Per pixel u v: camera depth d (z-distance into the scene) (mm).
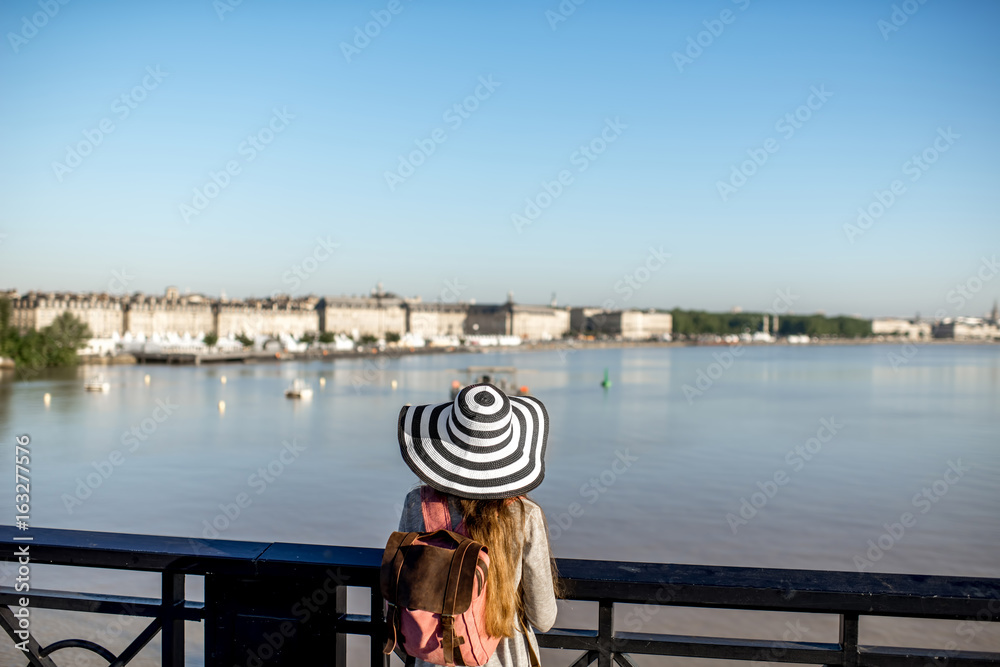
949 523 33250
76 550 4352
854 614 3812
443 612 3430
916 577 3922
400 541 3652
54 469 45312
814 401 93812
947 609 3727
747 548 29625
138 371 140250
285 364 174250
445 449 3787
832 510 35438
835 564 27781
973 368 176250
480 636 3506
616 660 4020
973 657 3785
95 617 17250
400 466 46656
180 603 4441
